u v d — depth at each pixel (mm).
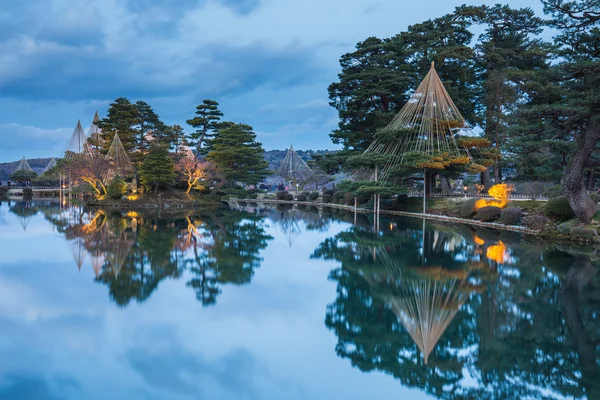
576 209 23812
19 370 8453
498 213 31625
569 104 21453
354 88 48625
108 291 14039
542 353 9289
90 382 8000
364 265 18172
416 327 10844
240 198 74562
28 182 98000
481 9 46344
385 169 41344
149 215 41156
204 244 23656
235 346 9711
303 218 39219
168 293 13867
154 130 72875
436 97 39438
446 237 26016
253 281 15461
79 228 30016
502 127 42156
